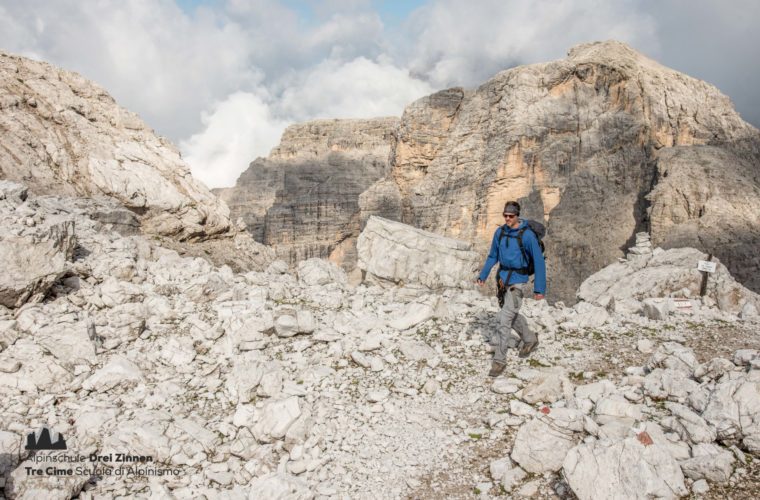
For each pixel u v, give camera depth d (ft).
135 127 86.99
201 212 84.33
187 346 29.60
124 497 18.28
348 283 48.16
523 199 284.41
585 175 265.13
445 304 36.55
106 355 28.14
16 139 68.18
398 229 44.47
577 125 285.84
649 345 28.60
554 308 39.14
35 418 22.07
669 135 251.19
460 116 360.48
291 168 638.53
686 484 17.13
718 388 20.01
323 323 34.06
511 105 305.12
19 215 31.24
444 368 27.48
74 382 25.12
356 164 613.11
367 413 23.30
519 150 288.92
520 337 28.27
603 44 299.38
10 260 28.76
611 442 17.56
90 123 80.43
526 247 25.31
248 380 24.57
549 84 301.02
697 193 208.03
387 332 32.42
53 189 67.21
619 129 263.29
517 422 21.75
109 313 31.55
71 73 84.58
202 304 36.09
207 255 81.25
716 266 39.06
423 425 22.38
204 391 25.55
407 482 18.85
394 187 385.09
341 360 28.55
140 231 74.79
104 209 68.90
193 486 18.97
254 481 18.95
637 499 16.25
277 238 581.94
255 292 38.78
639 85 268.41
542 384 23.45
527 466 18.78
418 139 376.27
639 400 22.54
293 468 19.77
